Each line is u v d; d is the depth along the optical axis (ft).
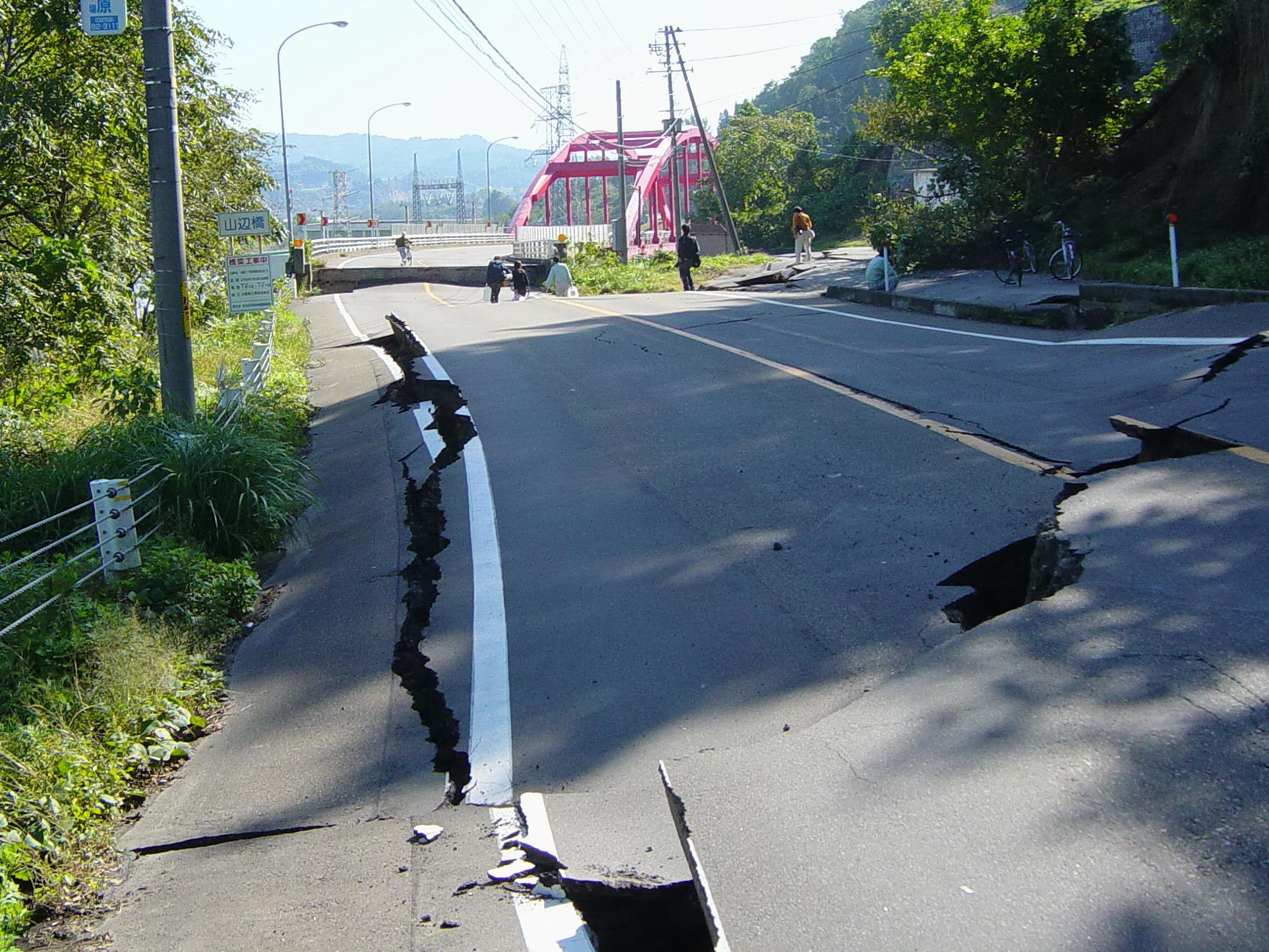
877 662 18.24
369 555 27.14
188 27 59.21
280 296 100.63
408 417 41.04
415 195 494.18
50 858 15.06
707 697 17.87
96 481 25.22
